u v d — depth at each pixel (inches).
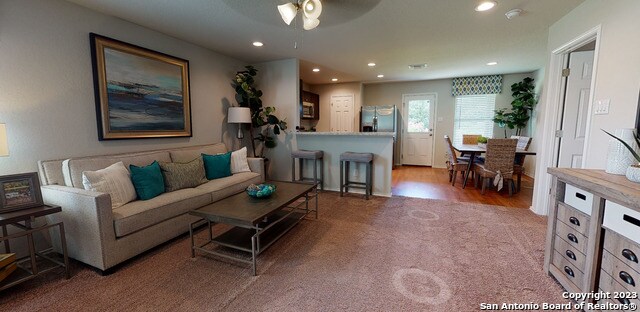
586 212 62.5
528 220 120.5
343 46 153.1
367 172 155.4
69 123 99.3
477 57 177.3
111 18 110.3
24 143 88.0
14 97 85.4
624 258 52.1
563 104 119.4
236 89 181.0
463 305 64.4
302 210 131.0
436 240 100.1
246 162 151.6
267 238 97.0
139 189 97.9
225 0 89.9
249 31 128.1
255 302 66.0
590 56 112.3
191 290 70.7
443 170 262.1
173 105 137.3
